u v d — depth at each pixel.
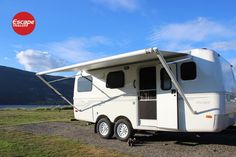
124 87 11.68
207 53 9.66
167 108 10.23
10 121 19.05
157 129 10.58
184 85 9.92
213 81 9.46
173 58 10.27
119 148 10.05
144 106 11.11
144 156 8.88
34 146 10.37
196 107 9.66
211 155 8.89
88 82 13.09
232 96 10.65
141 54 9.35
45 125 16.27
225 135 12.30
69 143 10.94
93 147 10.20
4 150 9.70
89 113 12.91
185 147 10.12
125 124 11.44
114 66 12.02
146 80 11.18
